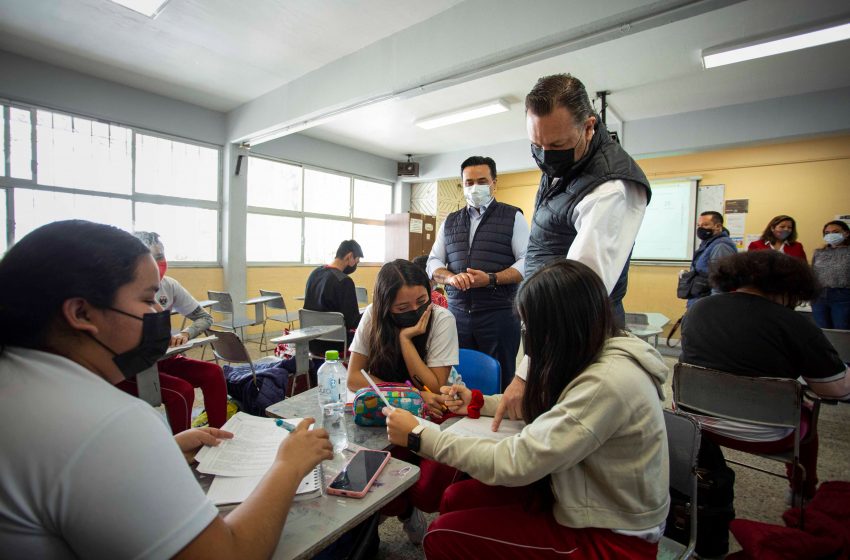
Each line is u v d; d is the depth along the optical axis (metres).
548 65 3.64
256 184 5.72
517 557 0.87
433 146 6.51
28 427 0.46
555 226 1.35
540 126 1.15
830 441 2.42
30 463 0.46
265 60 3.76
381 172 7.23
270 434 0.95
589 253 1.10
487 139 6.06
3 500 0.46
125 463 0.48
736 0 1.95
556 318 0.88
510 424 1.13
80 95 4.04
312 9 2.98
